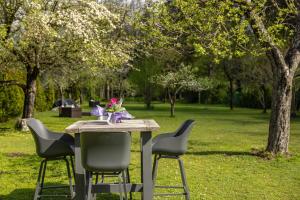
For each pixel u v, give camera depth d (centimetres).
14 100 1892
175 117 2484
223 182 730
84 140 482
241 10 922
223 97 4428
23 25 1288
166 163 899
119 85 3934
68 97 3856
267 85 2673
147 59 3070
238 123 2072
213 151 1082
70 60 1507
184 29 971
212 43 898
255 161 929
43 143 559
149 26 992
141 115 2647
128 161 491
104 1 1661
